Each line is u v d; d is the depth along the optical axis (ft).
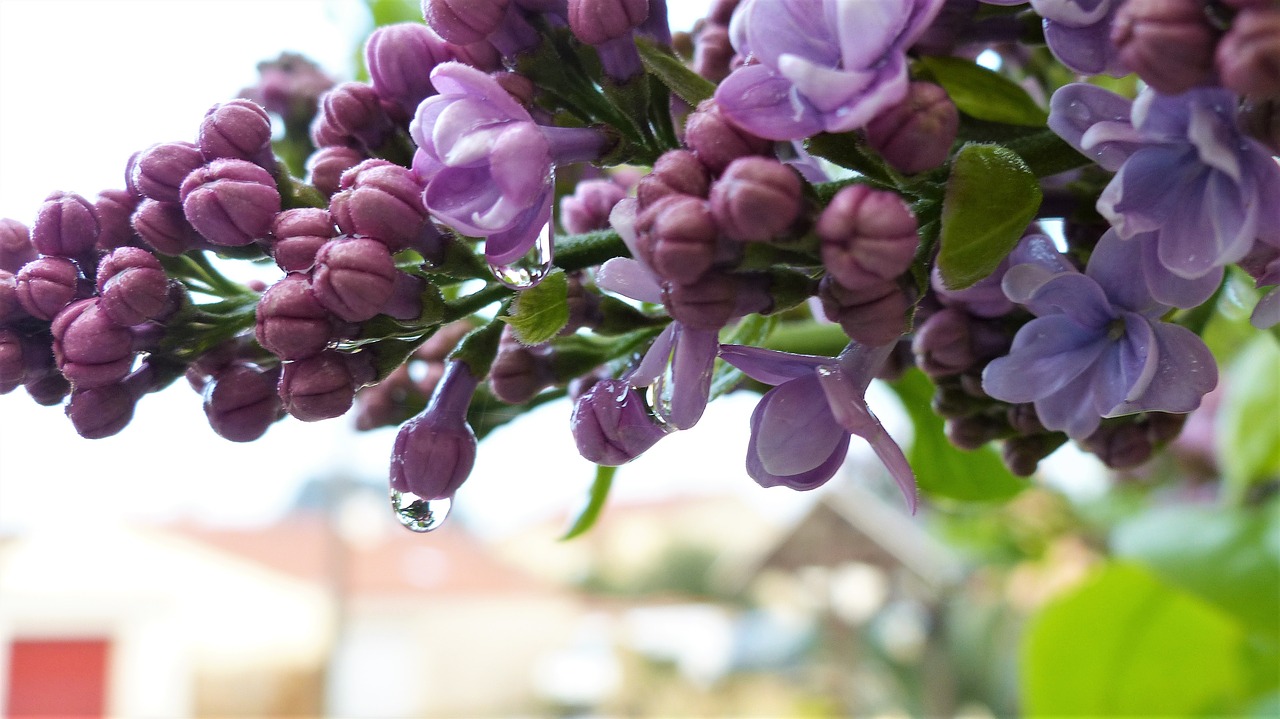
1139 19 0.46
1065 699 1.04
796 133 0.48
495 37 0.55
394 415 0.67
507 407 0.66
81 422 0.54
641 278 0.51
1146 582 0.97
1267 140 0.47
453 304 0.54
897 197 0.48
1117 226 0.49
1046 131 0.57
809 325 0.69
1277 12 0.44
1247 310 0.66
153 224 0.54
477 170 0.50
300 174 0.76
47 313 0.54
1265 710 0.99
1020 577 1.66
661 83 0.56
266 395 0.56
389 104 0.56
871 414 0.51
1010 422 0.61
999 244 0.51
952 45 0.58
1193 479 1.26
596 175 0.70
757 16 0.49
